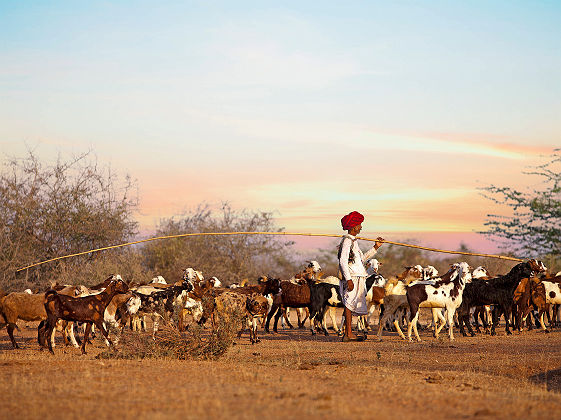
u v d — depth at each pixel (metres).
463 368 12.27
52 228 31.91
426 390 8.91
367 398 8.06
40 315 15.94
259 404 7.43
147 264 36.69
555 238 31.72
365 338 18.70
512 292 19.84
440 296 18.64
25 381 8.97
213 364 11.77
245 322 18.44
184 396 7.89
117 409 7.18
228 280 37.31
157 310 17.55
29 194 31.53
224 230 38.69
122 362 11.87
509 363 12.84
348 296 18.17
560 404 7.96
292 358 13.49
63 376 9.66
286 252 40.38
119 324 18.03
